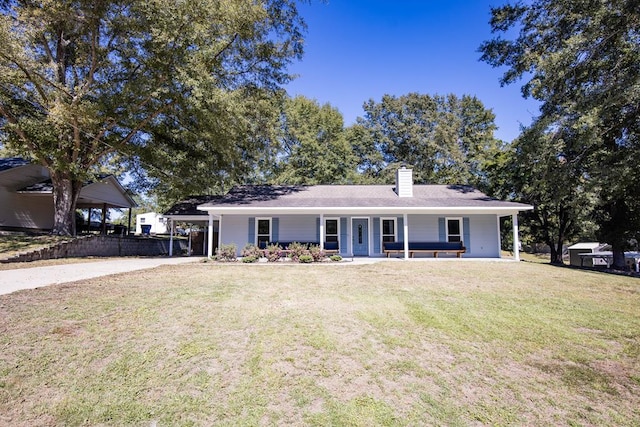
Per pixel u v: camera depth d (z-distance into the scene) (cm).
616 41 1331
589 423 302
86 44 1405
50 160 1498
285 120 3106
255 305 601
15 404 312
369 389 348
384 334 484
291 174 2955
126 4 1254
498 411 316
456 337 479
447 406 322
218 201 1555
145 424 294
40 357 384
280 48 1642
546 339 479
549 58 1459
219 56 1477
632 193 1478
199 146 1838
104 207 2198
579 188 1492
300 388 347
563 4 1514
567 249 3647
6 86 1239
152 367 377
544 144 1459
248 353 414
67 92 1289
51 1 1141
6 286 686
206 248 2125
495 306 633
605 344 465
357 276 942
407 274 985
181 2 1219
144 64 1366
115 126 1602
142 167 1994
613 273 1262
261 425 293
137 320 498
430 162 3192
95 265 1117
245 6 1292
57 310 523
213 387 346
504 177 2253
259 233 1634
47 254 1265
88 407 312
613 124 1366
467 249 1650
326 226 1658
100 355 396
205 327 485
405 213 1485
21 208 1817
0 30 1065
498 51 1848
